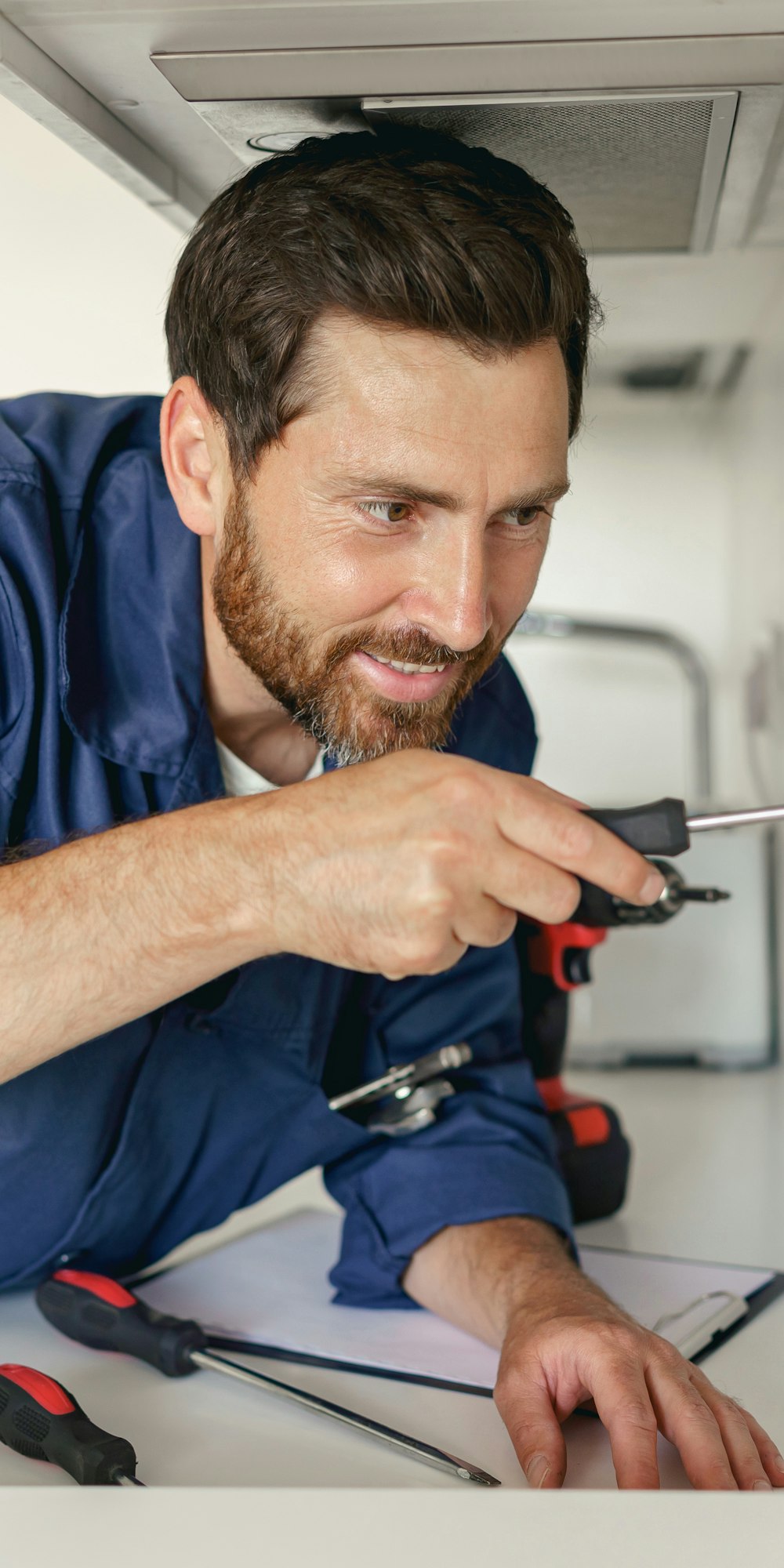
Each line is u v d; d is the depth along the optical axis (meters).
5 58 0.65
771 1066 1.64
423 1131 0.93
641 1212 1.08
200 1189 0.93
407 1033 1.00
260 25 0.65
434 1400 0.71
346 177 0.67
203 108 0.72
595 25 0.64
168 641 0.86
